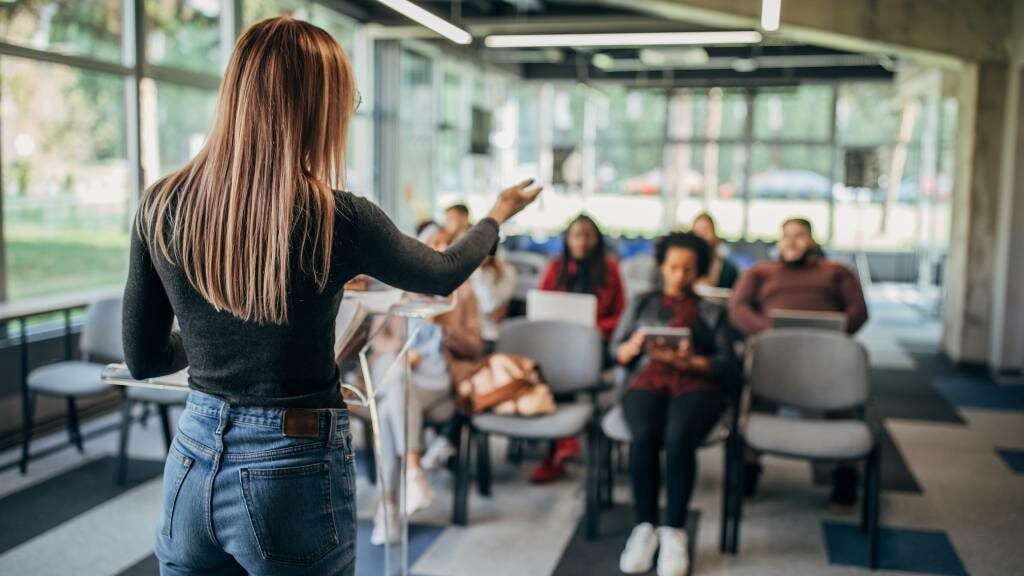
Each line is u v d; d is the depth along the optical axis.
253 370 1.31
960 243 7.70
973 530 3.85
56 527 3.75
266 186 1.27
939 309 10.84
